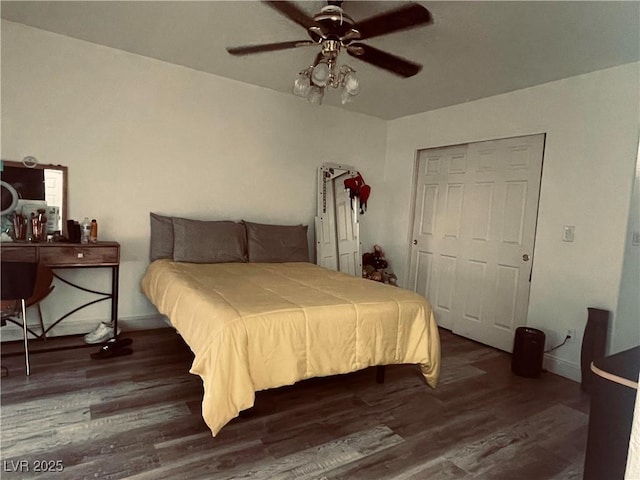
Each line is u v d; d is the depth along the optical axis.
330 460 1.81
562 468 1.85
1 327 2.75
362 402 2.41
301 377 2.01
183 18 2.50
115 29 2.76
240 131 3.79
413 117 4.46
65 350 2.88
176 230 3.35
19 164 2.84
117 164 3.22
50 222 2.96
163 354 2.90
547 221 3.18
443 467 1.82
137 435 1.89
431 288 4.31
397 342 2.36
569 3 2.01
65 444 1.78
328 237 4.32
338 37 1.96
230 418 1.77
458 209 4.01
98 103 3.10
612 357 1.24
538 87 3.25
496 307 3.61
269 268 3.34
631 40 2.37
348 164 4.54
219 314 1.91
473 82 3.29
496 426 2.21
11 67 2.77
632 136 2.68
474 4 2.08
